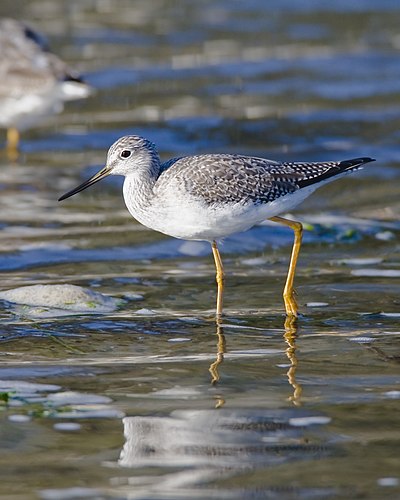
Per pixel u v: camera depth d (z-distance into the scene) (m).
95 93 25.41
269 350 11.57
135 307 13.16
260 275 14.57
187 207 12.72
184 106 24.34
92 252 15.55
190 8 33.28
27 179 19.47
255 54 28.62
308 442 9.06
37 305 13.12
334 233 16.42
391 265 14.90
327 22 31.67
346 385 10.43
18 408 9.87
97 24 31.42
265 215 13.05
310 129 22.48
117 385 10.47
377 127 22.61
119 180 19.55
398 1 33.62
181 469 8.60
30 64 21.61
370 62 27.83
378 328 12.30
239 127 22.66
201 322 12.59
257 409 9.80
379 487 8.24
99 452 8.91
